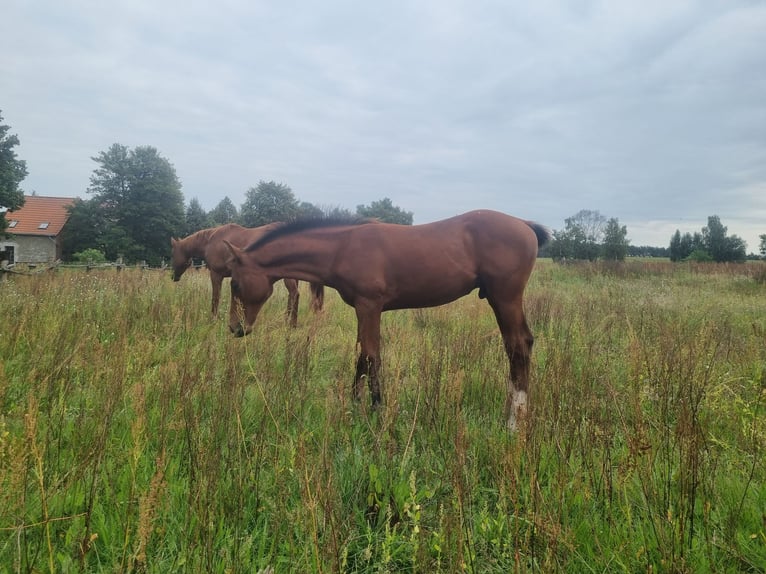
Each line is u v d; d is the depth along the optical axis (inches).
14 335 163.5
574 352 182.1
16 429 102.3
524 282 149.5
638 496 86.7
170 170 1745.8
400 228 153.2
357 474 96.1
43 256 1706.4
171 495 85.0
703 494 78.7
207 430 107.8
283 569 71.1
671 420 120.3
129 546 72.5
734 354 173.5
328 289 481.4
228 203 2677.2
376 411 130.0
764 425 107.7
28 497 78.4
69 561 66.7
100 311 222.5
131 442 102.7
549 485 90.3
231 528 77.9
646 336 203.2
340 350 190.1
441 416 117.8
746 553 73.1
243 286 172.2
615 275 706.2
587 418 110.2
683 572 63.4
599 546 72.9
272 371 139.2
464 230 150.6
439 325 252.8
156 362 167.8
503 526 81.8
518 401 134.6
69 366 133.0
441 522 69.9
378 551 77.6
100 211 1685.5
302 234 162.6
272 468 96.8
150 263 1676.9
